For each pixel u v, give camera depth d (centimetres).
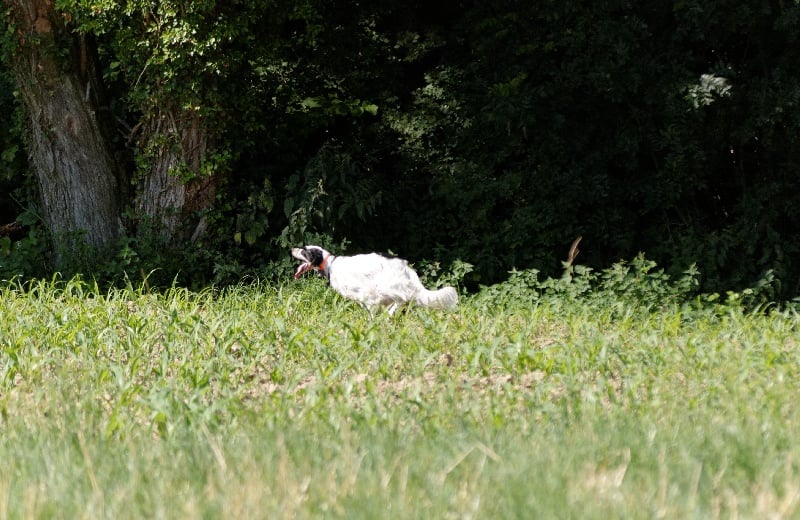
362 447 1135
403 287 2148
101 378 1522
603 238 3284
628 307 2341
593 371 1591
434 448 1131
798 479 999
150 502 978
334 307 2255
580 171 3225
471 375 1568
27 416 1365
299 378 1475
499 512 933
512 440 1152
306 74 3434
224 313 2103
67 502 984
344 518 925
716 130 3145
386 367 1581
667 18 3141
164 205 3125
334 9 3391
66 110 3098
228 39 2877
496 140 3388
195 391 1434
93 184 3153
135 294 2462
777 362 1616
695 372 1556
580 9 3169
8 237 3253
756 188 3219
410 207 3450
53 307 2208
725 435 1148
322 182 3077
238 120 3100
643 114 3170
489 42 3306
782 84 3023
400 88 3553
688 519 904
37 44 3008
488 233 3325
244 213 3131
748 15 2930
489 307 2378
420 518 921
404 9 3472
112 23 2853
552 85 3175
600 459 1080
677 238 3284
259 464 1073
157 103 3014
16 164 3341
